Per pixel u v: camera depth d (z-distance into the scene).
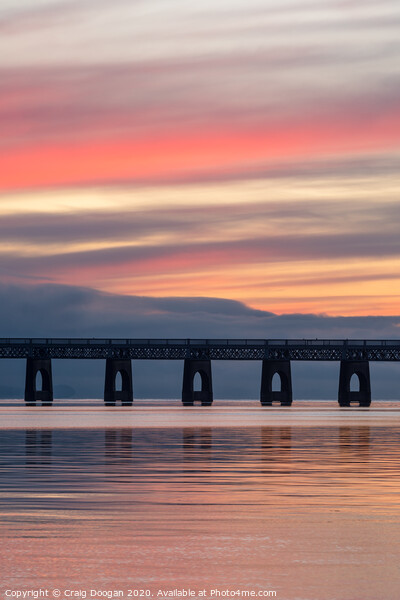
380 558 33.03
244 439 112.31
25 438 114.56
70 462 73.75
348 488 54.16
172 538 36.75
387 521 41.28
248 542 35.94
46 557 32.91
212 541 36.12
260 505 46.44
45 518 41.84
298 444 101.12
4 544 35.31
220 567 31.42
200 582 29.30
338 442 105.50
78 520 41.25
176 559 32.62
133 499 48.62
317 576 30.17
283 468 68.19
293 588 28.55
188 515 42.91
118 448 93.00
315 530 38.78
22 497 49.41
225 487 54.56
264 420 196.00
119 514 43.09
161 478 60.03
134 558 32.78
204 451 88.19
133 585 28.84
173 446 96.69
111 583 29.11
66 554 33.44
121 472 64.44
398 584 29.16
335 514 43.38
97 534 37.62
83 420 193.12
